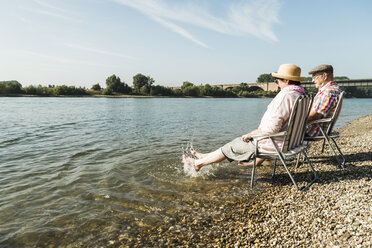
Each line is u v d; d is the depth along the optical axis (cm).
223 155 423
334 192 351
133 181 460
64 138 919
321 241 243
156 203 373
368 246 218
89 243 277
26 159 614
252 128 1273
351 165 469
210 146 793
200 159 455
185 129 1209
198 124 1446
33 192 408
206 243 271
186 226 309
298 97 336
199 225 311
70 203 370
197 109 3141
